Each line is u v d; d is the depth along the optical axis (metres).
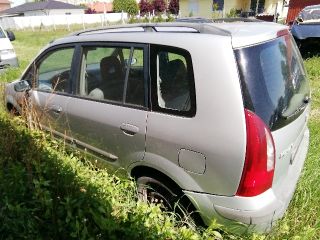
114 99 2.98
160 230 2.39
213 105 2.27
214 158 2.29
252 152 2.16
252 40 2.33
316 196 3.03
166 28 2.76
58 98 3.60
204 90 2.30
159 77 2.59
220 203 2.37
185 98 2.43
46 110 3.77
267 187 2.29
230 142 2.21
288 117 2.43
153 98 2.63
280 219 2.50
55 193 2.89
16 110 4.69
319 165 3.53
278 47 2.58
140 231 2.39
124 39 2.87
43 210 2.75
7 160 3.45
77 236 2.49
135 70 2.78
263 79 2.30
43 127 3.94
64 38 3.62
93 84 3.23
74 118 3.42
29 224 2.52
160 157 2.62
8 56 9.76
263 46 2.40
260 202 2.26
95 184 2.91
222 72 2.23
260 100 2.23
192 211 2.58
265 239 2.39
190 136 2.38
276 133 2.30
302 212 2.81
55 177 3.04
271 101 2.30
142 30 2.87
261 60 2.33
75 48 3.39
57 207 2.72
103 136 3.12
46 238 2.58
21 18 42.06
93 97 3.22
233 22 2.95
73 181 2.96
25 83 3.95
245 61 2.24
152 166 2.72
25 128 3.78
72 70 3.44
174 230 2.46
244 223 2.30
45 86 3.93
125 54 2.86
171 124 2.49
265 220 2.29
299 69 2.96
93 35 3.23
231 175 2.26
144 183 2.91
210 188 2.39
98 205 2.64
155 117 2.60
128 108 2.82
